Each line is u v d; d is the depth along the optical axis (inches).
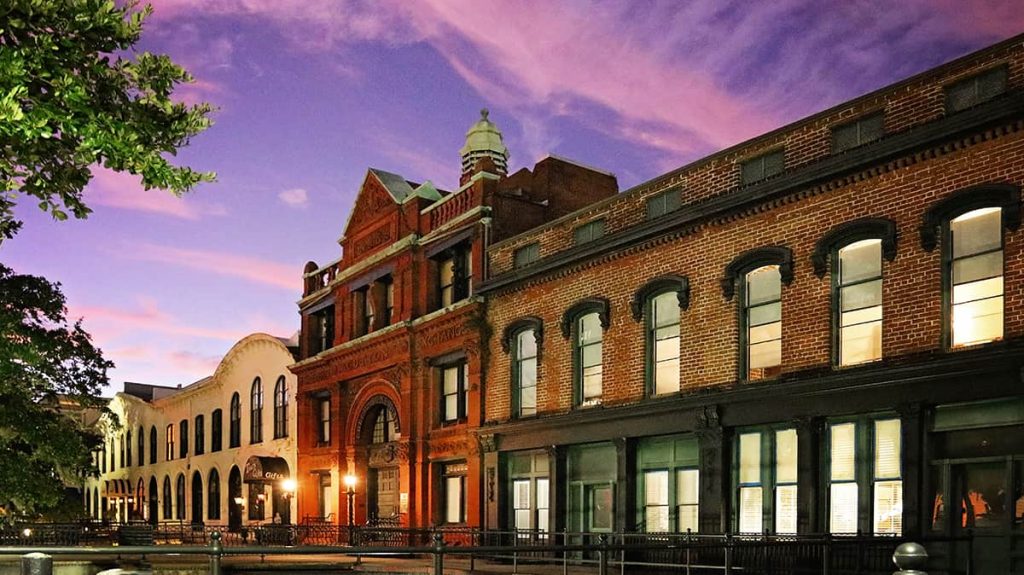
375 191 1295.5
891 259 625.9
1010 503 550.0
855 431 642.2
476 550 328.5
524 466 962.7
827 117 681.0
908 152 617.6
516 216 1061.1
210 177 346.9
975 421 570.9
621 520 816.3
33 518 1139.3
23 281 812.6
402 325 1143.0
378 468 1259.8
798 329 684.7
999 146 570.9
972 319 582.6
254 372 1710.1
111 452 2615.7
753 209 725.3
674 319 801.6
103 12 314.3
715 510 725.3
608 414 829.2
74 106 308.0
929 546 585.3
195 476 2014.0
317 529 1280.8
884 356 623.8
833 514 652.7
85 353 902.4
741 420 714.2
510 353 984.9
